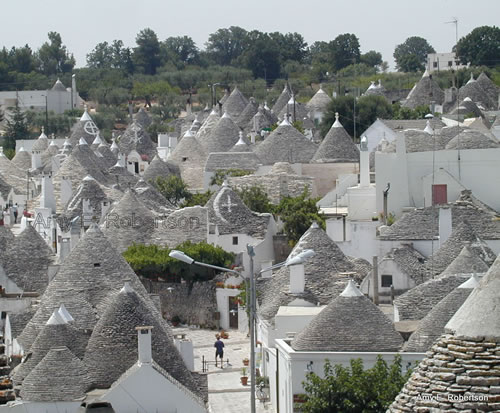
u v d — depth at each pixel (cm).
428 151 13900
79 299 10294
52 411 8669
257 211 15488
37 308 10812
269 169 18025
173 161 19775
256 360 11306
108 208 15500
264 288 12038
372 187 14238
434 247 11962
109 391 8612
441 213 11794
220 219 14488
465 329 4334
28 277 12456
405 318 9594
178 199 17838
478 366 4281
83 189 15862
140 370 8631
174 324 13650
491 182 13750
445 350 4356
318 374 8556
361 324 8719
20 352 10100
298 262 7544
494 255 10781
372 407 7681
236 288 13275
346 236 13462
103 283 10469
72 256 10644
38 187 19712
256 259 14300
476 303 4350
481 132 15400
